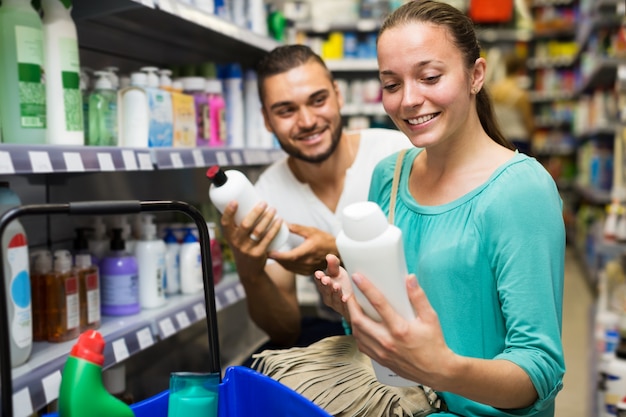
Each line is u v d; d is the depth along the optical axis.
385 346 0.92
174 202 1.02
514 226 1.09
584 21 5.72
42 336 1.57
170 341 2.64
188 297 2.19
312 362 1.38
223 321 3.06
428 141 1.14
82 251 1.82
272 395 1.12
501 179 1.13
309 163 2.04
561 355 1.06
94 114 1.83
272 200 2.18
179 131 2.20
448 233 1.18
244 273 1.85
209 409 1.06
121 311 1.86
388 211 1.38
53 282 1.56
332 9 5.81
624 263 4.02
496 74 5.04
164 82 2.17
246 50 3.07
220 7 2.55
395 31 1.12
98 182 2.28
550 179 1.12
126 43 2.45
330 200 2.15
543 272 1.07
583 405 2.91
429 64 1.10
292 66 1.91
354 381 1.30
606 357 2.28
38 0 1.57
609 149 5.11
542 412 1.16
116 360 1.61
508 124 4.75
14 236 1.34
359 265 0.94
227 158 2.34
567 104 8.05
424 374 0.92
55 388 1.34
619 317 2.71
